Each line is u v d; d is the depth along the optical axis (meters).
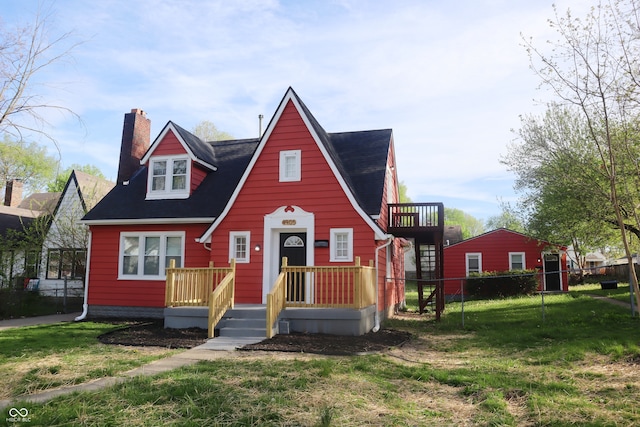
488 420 5.19
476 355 9.20
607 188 13.69
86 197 23.80
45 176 28.12
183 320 12.11
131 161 19.22
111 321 15.02
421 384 6.81
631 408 5.52
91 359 8.28
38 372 7.18
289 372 7.10
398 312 19.66
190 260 15.86
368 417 5.25
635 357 8.06
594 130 14.70
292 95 14.75
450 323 14.48
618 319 12.40
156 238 16.41
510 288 26.39
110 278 16.52
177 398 5.76
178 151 16.98
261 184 14.66
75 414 5.18
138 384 6.37
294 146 14.57
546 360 8.23
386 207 16.62
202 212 15.80
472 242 29.39
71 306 20.33
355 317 11.27
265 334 10.95
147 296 16.08
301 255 14.33
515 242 28.58
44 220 22.28
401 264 22.72
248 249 14.45
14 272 21.86
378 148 17.36
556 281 27.50
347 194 13.86
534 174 19.80
